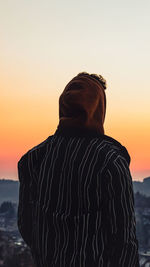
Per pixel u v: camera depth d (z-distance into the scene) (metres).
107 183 1.38
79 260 1.37
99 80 1.58
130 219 1.37
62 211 1.43
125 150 1.51
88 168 1.41
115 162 1.40
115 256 1.34
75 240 1.39
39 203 1.50
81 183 1.41
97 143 1.46
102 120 1.54
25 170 1.60
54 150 1.52
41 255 1.47
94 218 1.38
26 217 1.61
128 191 1.38
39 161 1.56
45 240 1.46
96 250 1.36
